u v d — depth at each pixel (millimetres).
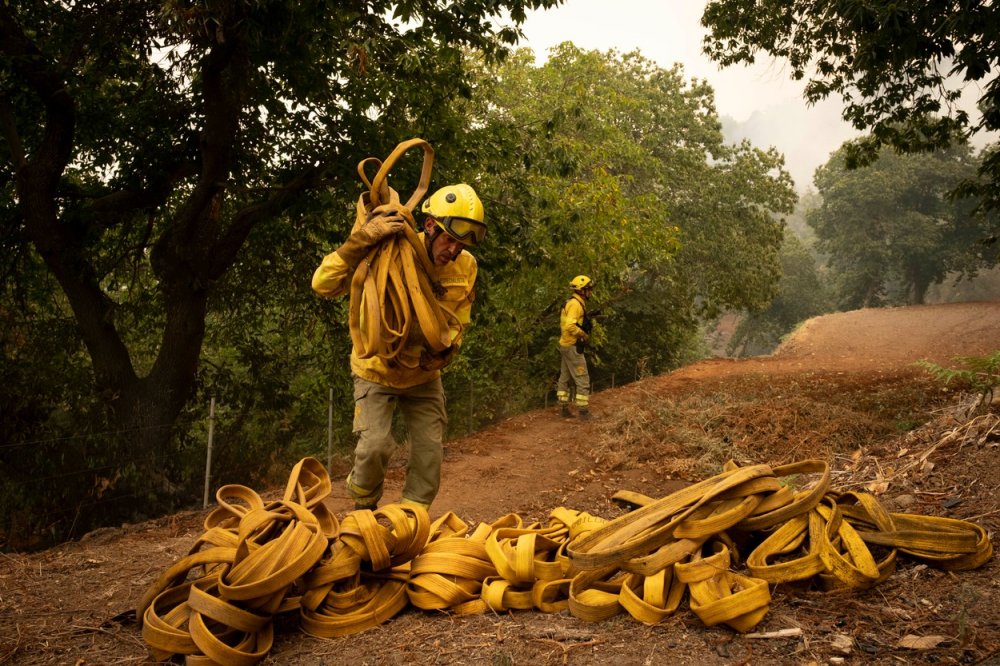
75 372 9719
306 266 11672
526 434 10602
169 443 9477
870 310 38656
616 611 2650
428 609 2945
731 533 2895
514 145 11016
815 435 8109
